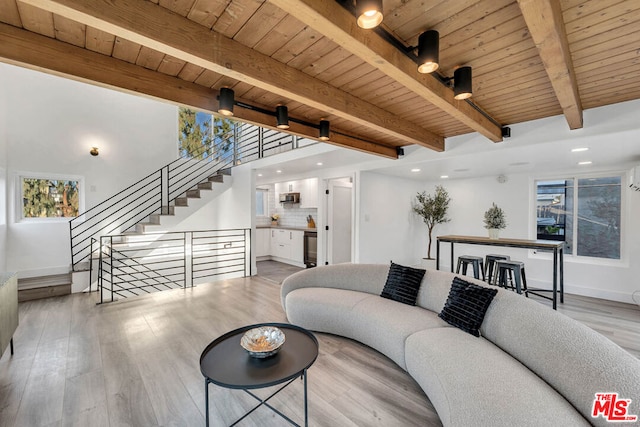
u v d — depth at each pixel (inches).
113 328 123.9
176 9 56.1
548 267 186.9
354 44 55.7
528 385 58.2
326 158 184.1
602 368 52.1
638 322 132.1
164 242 230.4
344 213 244.5
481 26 61.4
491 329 80.6
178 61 73.8
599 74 81.7
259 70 70.7
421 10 56.6
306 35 64.5
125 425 68.2
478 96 96.9
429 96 79.1
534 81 86.4
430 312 100.8
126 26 50.9
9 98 179.5
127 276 207.3
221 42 63.7
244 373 61.8
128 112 229.1
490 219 161.6
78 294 175.9
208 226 268.8
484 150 135.3
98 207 213.9
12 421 69.1
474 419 52.0
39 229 190.5
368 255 205.2
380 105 105.3
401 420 70.1
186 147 267.7
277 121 102.3
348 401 77.0
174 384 84.2
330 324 113.3
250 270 230.7
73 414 71.7
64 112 200.2
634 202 157.8
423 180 249.0
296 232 272.1
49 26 59.5
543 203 191.8
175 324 128.3
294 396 79.1
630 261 159.0
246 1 53.9
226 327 125.5
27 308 149.4
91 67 68.7
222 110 86.5
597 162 157.1
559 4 53.8
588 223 175.3
